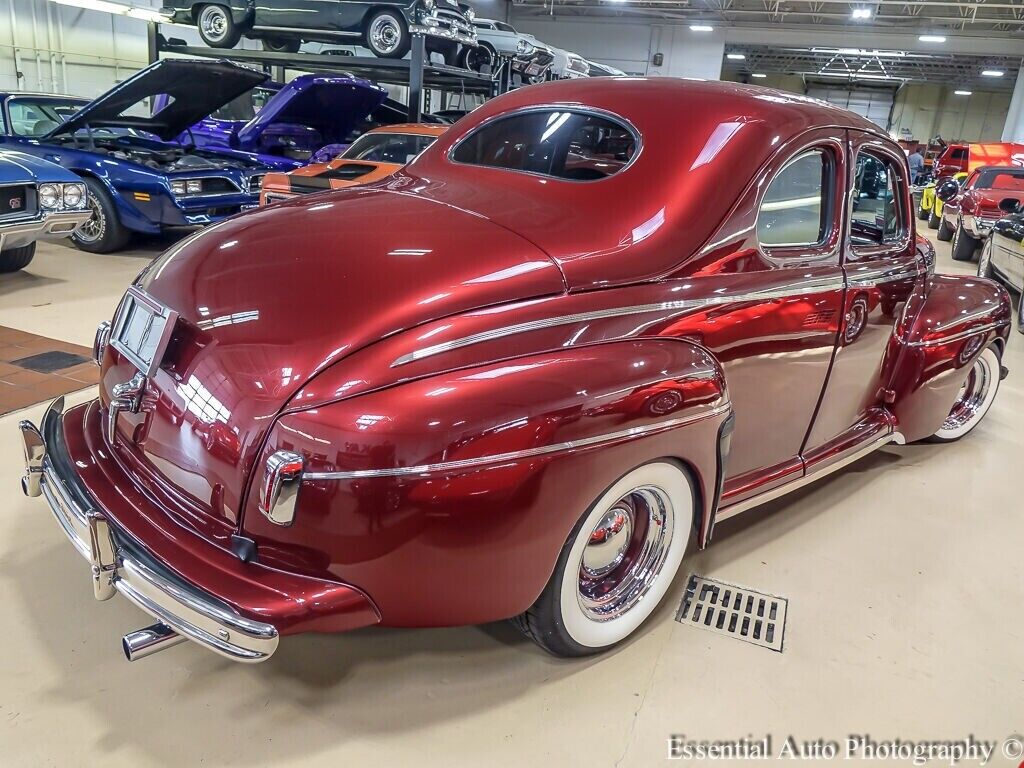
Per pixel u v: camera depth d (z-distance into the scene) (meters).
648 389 1.75
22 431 1.91
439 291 1.68
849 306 2.47
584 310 1.79
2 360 3.86
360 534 1.52
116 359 1.94
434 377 1.59
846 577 2.60
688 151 2.07
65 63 14.68
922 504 3.19
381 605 1.62
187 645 2.03
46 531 2.45
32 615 2.07
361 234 1.86
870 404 3.04
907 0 20.17
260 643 1.45
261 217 2.04
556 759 1.76
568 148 2.23
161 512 1.72
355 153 7.23
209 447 1.60
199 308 1.72
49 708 1.77
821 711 1.98
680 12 24.25
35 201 4.91
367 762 1.71
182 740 1.73
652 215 1.97
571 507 1.68
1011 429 4.18
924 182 19.03
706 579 2.51
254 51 9.49
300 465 1.49
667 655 2.13
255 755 1.70
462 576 1.62
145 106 14.62
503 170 2.26
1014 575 2.71
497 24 10.43
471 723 1.84
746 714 1.95
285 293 1.67
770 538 2.81
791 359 2.32
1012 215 8.19
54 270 6.04
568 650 2.00
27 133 7.29
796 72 37.03
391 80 10.31
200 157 7.62
